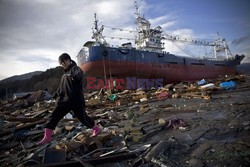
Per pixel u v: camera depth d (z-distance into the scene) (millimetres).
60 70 92562
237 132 3289
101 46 24125
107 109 9641
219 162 2225
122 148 2955
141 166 2346
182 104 8531
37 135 4656
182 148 2828
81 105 3232
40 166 2248
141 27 35094
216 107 6289
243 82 19812
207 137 3230
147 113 7078
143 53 26938
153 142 3314
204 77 34156
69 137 4098
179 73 30484
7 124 6625
